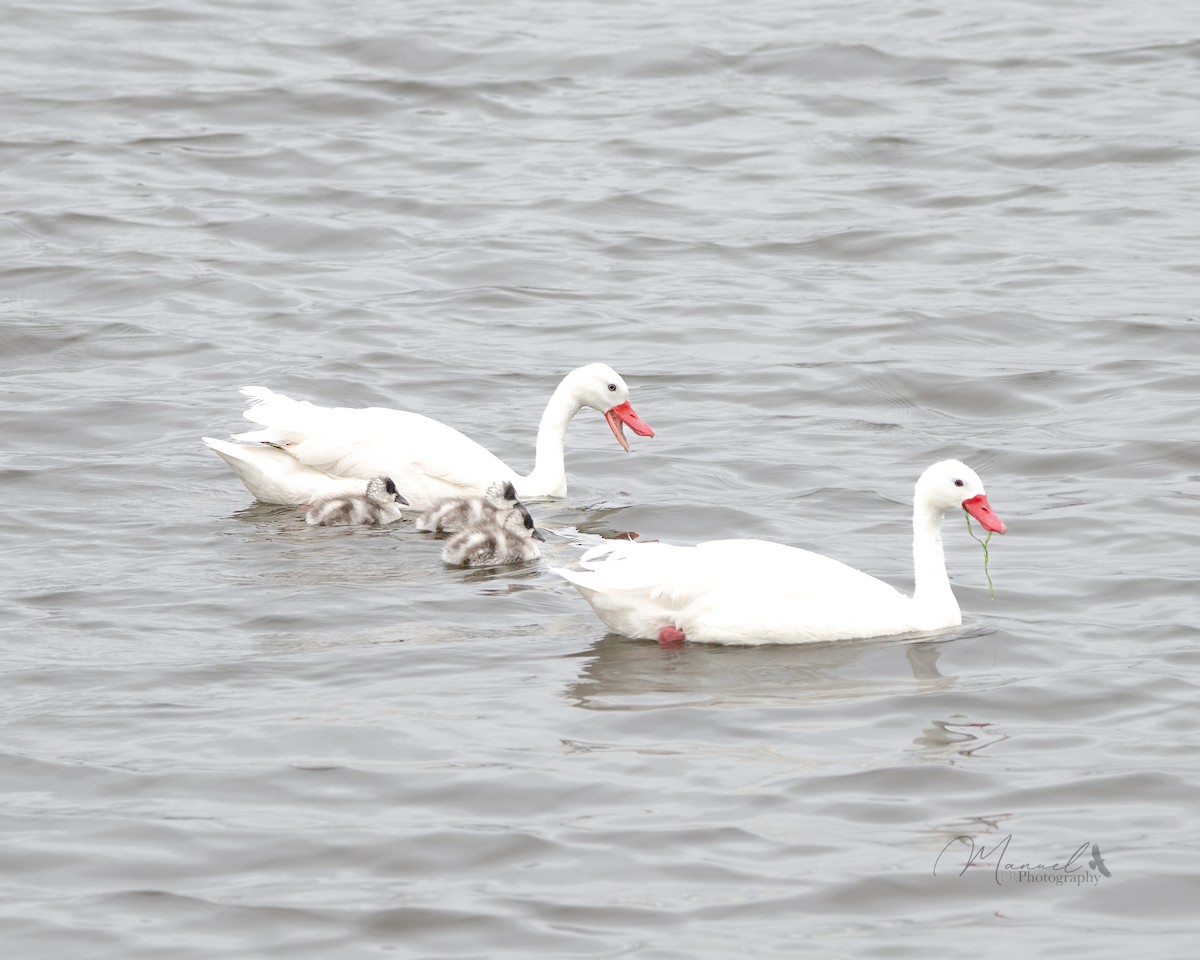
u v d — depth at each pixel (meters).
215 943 9.95
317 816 11.30
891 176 31.06
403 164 31.45
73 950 9.90
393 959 9.79
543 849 10.88
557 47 37.62
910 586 15.89
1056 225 28.50
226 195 29.84
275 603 15.22
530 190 30.20
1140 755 12.15
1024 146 32.22
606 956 9.77
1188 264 26.52
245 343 23.80
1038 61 37.19
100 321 24.50
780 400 21.88
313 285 26.16
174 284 25.92
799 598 14.42
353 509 17.78
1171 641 14.31
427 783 11.70
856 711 12.98
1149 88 35.28
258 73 35.84
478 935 10.00
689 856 10.78
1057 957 9.73
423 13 40.22
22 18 38.62
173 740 12.37
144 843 10.99
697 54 37.09
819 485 18.92
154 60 36.44
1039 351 23.36
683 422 21.25
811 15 40.62
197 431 20.67
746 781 11.77
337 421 18.61
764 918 10.12
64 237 27.81
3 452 19.81
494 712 12.89
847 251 27.66
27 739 12.40
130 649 14.09
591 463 20.03
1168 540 16.84
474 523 16.73
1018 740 12.45
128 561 16.41
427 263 27.06
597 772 11.88
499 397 22.19
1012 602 15.40
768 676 13.71
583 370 19.30
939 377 22.39
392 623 14.82
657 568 14.45
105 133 32.56
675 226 28.75
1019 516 17.84
